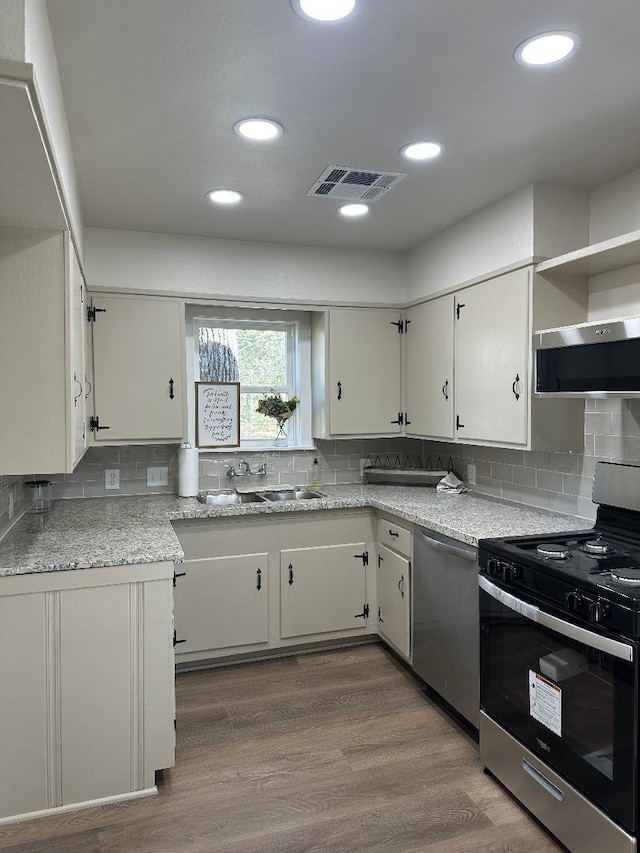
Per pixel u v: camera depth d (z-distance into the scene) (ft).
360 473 13.23
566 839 5.96
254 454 12.46
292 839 6.32
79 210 8.18
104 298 10.42
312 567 10.80
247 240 11.23
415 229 10.61
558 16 4.85
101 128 6.71
